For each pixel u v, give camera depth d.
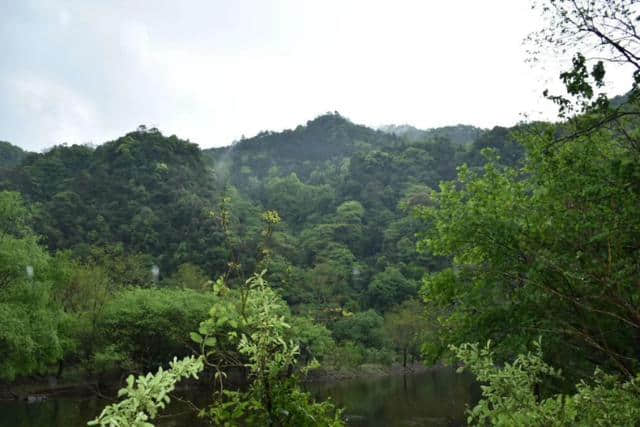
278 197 110.88
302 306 53.59
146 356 33.72
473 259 9.06
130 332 31.23
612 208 5.17
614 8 5.55
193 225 71.25
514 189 8.70
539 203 7.51
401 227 84.56
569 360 6.59
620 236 4.77
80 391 30.16
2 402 26.27
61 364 32.00
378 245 85.38
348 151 171.50
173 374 2.24
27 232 27.88
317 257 74.75
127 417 2.07
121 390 2.12
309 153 178.75
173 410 18.84
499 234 7.02
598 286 4.55
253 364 2.77
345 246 81.25
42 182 82.75
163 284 55.00
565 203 6.54
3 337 20.97
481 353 3.45
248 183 134.50
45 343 23.02
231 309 2.78
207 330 2.71
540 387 6.07
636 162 5.15
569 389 6.41
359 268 73.00
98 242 67.75
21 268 23.50
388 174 111.62
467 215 7.88
